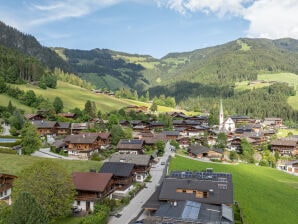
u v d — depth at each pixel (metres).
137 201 73.12
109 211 62.97
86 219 55.69
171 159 123.06
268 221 68.12
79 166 94.06
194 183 66.06
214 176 71.69
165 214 53.91
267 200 83.75
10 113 166.75
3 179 66.62
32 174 57.12
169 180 68.06
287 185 107.31
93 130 155.75
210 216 53.50
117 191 77.88
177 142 162.12
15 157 95.75
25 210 42.94
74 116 194.00
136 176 89.94
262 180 108.50
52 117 178.25
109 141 136.25
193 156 140.50
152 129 196.62
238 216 65.44
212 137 185.12
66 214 59.94
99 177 70.38
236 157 144.12
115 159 94.94
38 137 112.88
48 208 55.25
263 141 190.62
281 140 173.88
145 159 93.25
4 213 51.81
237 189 89.44
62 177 58.94
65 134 157.62
